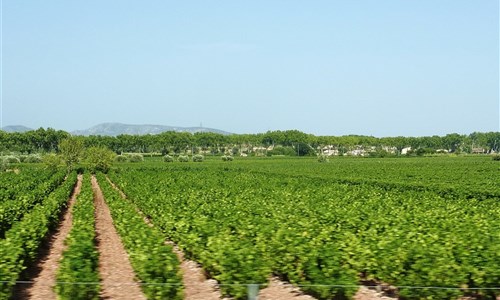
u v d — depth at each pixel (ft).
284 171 294.66
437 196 138.21
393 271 52.54
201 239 66.44
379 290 53.62
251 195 132.46
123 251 78.13
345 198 123.34
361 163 418.72
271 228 67.97
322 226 74.54
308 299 51.42
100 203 146.72
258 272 51.44
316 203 110.42
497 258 51.42
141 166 359.46
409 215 87.30
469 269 49.85
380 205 107.04
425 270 49.93
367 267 55.26
